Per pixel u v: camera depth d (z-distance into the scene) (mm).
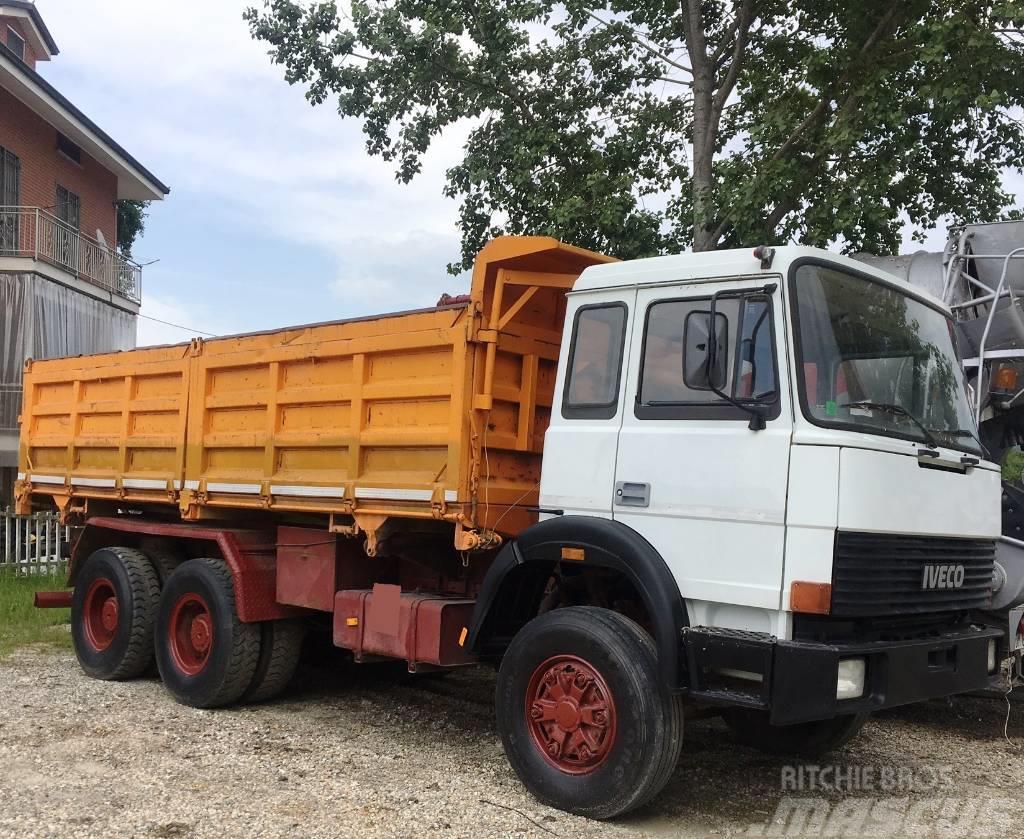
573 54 12672
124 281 24078
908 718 7273
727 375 4648
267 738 6219
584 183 12078
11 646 9336
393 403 5832
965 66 9516
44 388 9281
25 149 20672
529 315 5734
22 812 4715
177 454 7441
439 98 12820
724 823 4891
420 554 6121
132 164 24984
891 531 4480
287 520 7070
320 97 12805
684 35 12328
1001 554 6484
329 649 8305
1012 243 7398
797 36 11891
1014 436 7266
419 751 6000
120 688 7648
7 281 19078
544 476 5324
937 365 5391
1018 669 6445
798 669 4250
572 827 4684
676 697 4691
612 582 5426
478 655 5590
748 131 10844
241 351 6973
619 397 5070
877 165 10281
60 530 14438
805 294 4617
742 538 4512
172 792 5059
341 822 4680
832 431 4391
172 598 7305
